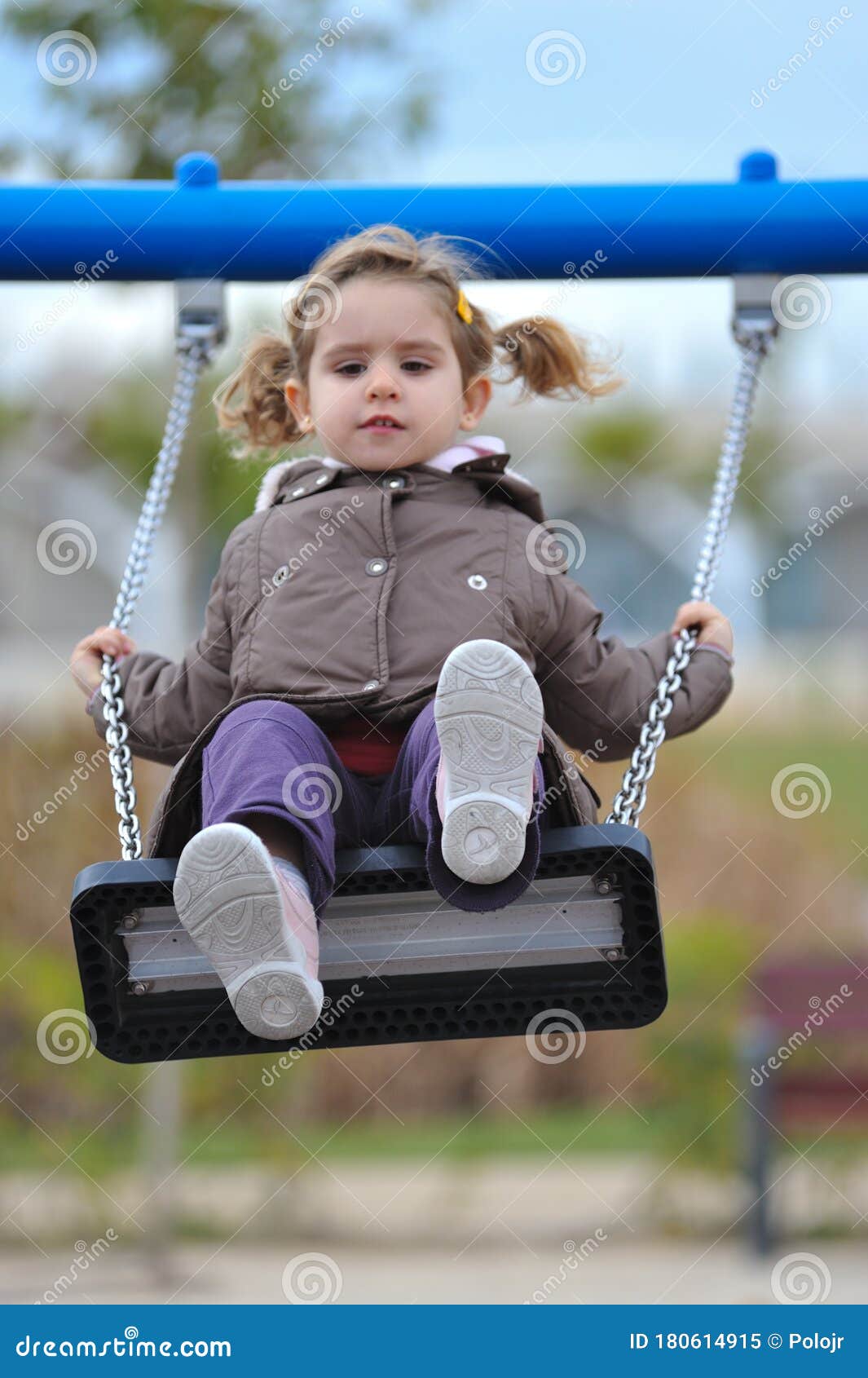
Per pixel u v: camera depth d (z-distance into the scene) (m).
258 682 4.33
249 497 11.08
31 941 11.55
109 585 23.22
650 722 4.39
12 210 5.10
